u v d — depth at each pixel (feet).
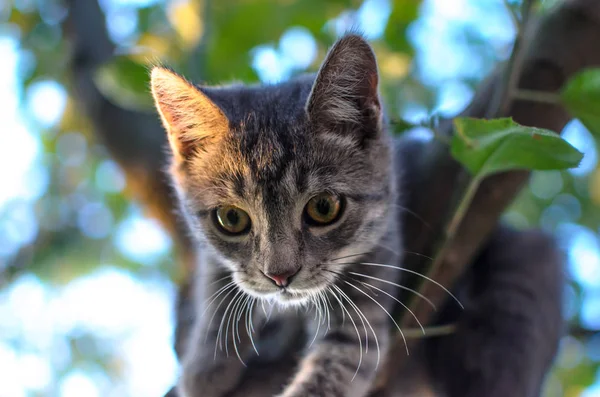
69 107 2.15
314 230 1.37
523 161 1.25
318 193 1.37
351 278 1.40
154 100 1.41
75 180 2.57
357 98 1.39
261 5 1.84
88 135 2.26
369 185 1.40
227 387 1.39
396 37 1.84
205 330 1.41
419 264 1.39
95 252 2.62
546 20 1.37
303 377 1.35
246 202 1.38
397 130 1.42
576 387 2.11
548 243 1.58
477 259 1.53
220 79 1.78
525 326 1.48
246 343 1.41
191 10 1.84
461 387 1.47
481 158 1.26
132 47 1.82
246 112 1.41
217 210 1.40
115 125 1.71
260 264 1.36
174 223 1.69
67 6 1.84
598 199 2.13
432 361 1.49
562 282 1.56
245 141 1.38
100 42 1.80
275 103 1.42
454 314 1.50
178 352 1.55
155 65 1.39
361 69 1.37
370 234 1.41
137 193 1.74
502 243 1.55
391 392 1.43
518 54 1.32
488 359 1.46
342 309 1.39
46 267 2.59
